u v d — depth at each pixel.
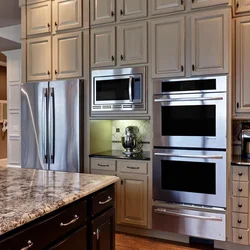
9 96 5.80
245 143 3.09
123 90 3.18
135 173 3.08
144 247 2.83
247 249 2.69
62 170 3.39
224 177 2.69
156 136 2.99
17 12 4.20
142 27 3.06
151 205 3.02
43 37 3.60
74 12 3.41
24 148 3.63
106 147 3.78
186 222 2.85
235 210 2.67
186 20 2.86
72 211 1.48
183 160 2.85
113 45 3.21
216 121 2.72
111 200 1.89
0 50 5.66
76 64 3.41
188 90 2.85
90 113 3.35
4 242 1.07
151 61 3.02
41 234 1.26
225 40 2.69
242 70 2.84
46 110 3.46
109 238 1.85
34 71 3.66
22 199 1.40
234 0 2.86
